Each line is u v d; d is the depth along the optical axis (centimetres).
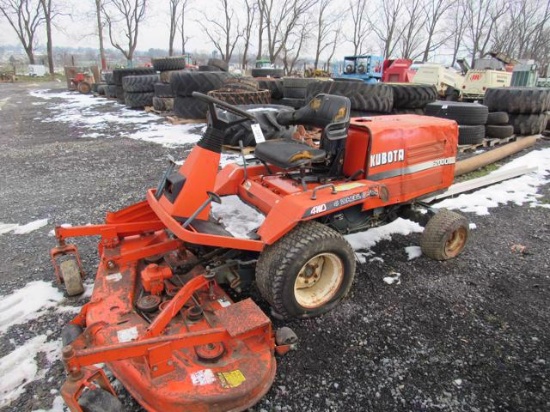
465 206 492
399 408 217
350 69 1598
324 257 281
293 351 254
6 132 938
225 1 3084
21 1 3378
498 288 324
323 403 218
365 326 278
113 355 184
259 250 260
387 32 3369
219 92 752
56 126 1012
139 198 500
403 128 325
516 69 1430
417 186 347
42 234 402
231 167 358
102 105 1434
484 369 244
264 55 3488
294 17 2977
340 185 302
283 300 259
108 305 242
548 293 319
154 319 229
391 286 324
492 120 811
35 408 212
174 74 995
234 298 302
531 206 496
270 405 216
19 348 251
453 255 365
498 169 645
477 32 3391
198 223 270
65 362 173
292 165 293
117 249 294
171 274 256
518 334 273
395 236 406
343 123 304
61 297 301
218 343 218
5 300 297
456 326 280
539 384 234
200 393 193
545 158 718
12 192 526
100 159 682
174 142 803
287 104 941
